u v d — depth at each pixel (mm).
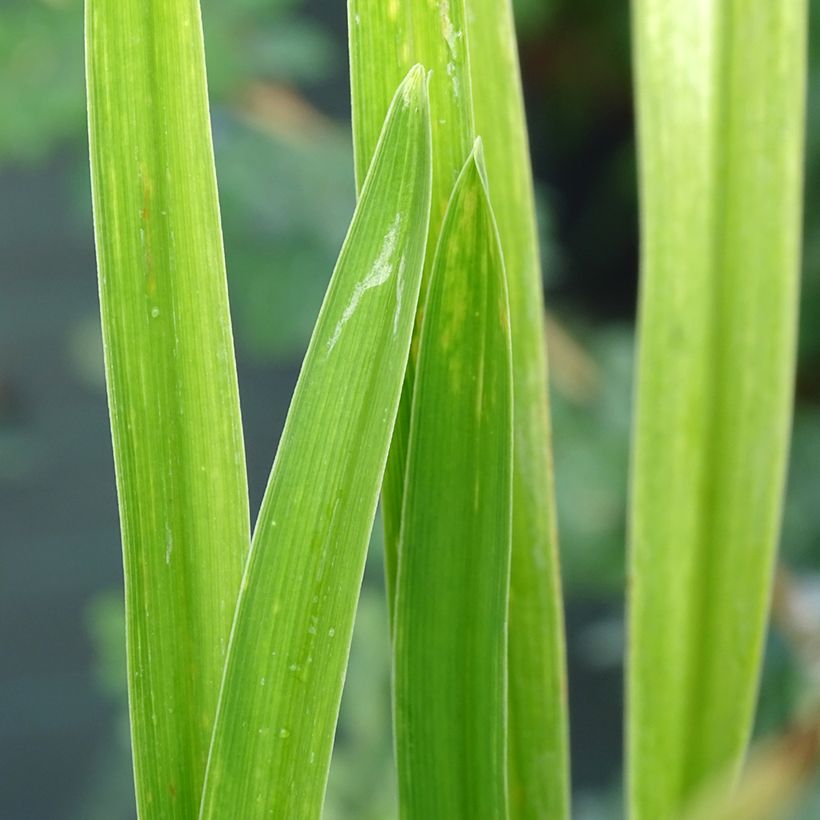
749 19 556
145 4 480
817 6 2156
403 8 489
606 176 3031
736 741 560
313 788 477
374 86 490
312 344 466
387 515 506
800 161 558
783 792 532
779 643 1436
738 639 561
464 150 493
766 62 557
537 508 525
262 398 2787
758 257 559
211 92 1715
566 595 2020
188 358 487
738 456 561
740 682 560
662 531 562
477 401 486
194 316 486
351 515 469
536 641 528
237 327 1925
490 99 521
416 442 489
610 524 1816
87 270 2895
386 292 464
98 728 2926
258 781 474
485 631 494
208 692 494
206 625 493
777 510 559
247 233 1857
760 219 558
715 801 535
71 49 1637
